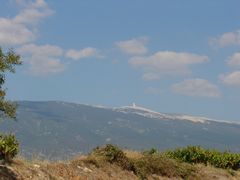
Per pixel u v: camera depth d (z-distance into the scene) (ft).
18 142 68.64
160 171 93.91
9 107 61.77
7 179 61.00
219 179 105.91
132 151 97.96
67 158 79.97
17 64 62.49
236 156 120.06
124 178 83.35
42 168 70.13
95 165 82.23
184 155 114.21
